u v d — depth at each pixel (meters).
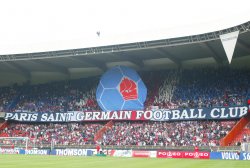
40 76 66.50
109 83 53.47
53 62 59.25
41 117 57.34
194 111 48.72
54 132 54.75
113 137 49.81
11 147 50.97
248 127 45.19
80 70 64.25
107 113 53.06
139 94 51.72
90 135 51.84
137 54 54.62
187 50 51.31
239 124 44.38
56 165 26.81
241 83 51.38
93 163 30.06
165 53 51.94
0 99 63.38
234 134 43.62
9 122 59.62
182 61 57.94
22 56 55.31
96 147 46.34
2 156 40.28
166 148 43.56
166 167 26.47
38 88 64.31
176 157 42.41
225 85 52.16
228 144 42.44
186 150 42.31
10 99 62.97
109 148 46.62
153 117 50.47
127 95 52.28
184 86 54.53
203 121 48.53
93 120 53.88
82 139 51.28
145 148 44.69
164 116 50.03
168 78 56.91
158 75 58.19
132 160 35.53
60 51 52.97
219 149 40.69
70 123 56.12
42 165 26.56
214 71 55.22
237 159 38.81
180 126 48.56
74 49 51.84
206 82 53.81
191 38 45.00
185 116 48.94
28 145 50.19
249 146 38.94
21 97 62.91
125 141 48.38
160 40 46.69
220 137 44.59
